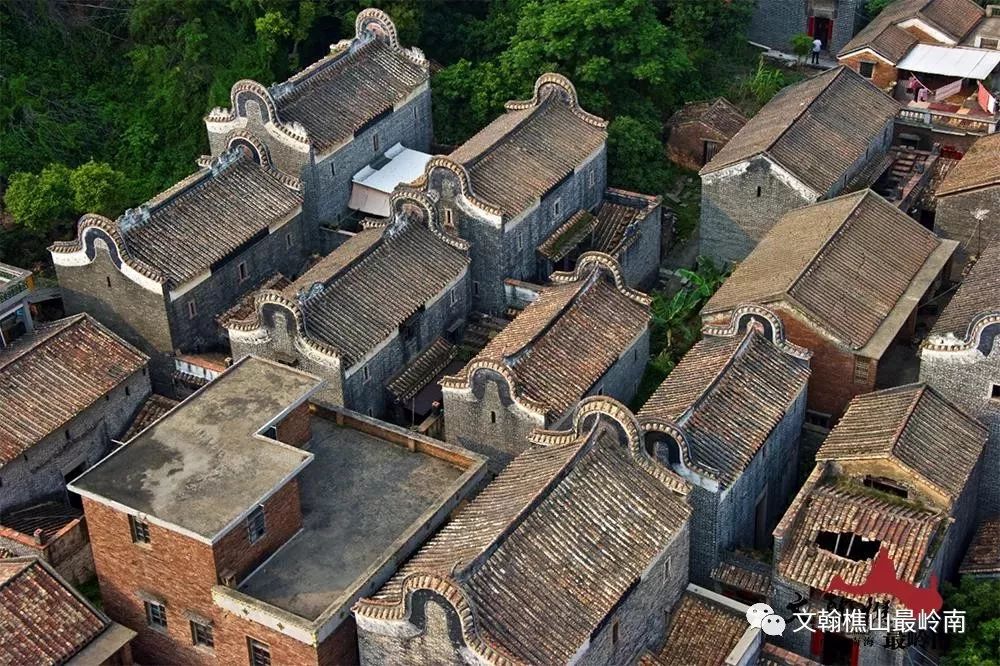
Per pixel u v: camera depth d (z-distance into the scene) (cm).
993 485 4884
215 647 4138
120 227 5472
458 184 5788
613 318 5350
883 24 7369
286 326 5194
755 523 4881
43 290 5966
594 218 6394
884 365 5456
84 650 4100
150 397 5459
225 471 4119
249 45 7069
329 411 4778
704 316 5397
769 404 4769
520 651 3631
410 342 5559
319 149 6225
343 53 6700
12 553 4706
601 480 4138
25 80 6950
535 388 4906
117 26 7338
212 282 5694
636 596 4009
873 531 4231
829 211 5838
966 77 6919
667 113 7350
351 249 5775
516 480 4269
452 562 3834
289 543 4234
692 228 6869
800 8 7894
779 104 6781
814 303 5209
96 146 6919
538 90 6581
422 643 3719
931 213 6538
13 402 4988
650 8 7062
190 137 6925
